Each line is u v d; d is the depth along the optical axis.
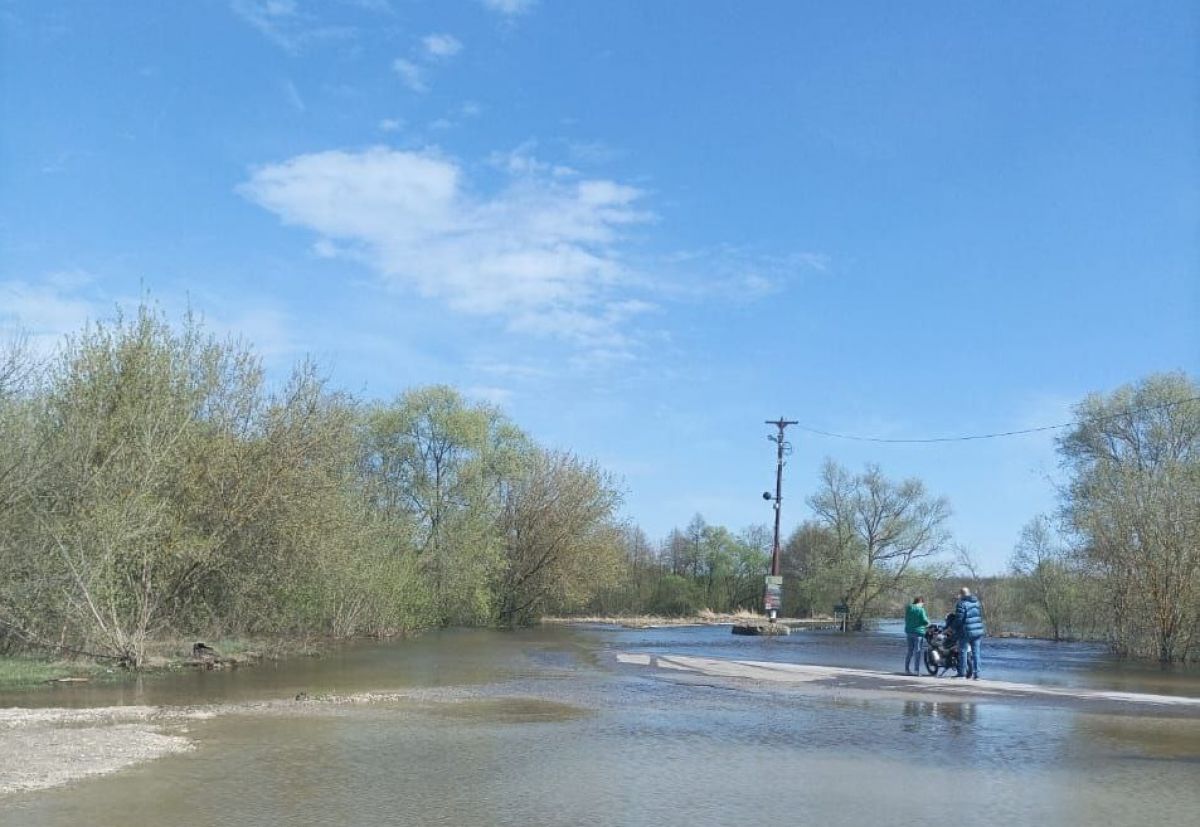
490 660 25.59
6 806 8.70
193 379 24.50
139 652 20.47
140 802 8.87
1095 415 45.38
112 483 20.97
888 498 63.38
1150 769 10.95
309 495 25.83
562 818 8.43
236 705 15.52
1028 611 48.66
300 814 8.49
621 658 26.72
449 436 46.00
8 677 17.97
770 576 51.94
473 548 44.38
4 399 20.88
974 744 12.62
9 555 19.81
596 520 50.22
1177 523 30.25
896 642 40.09
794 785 9.88
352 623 33.03
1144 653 30.84
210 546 22.98
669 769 10.64
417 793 9.34
